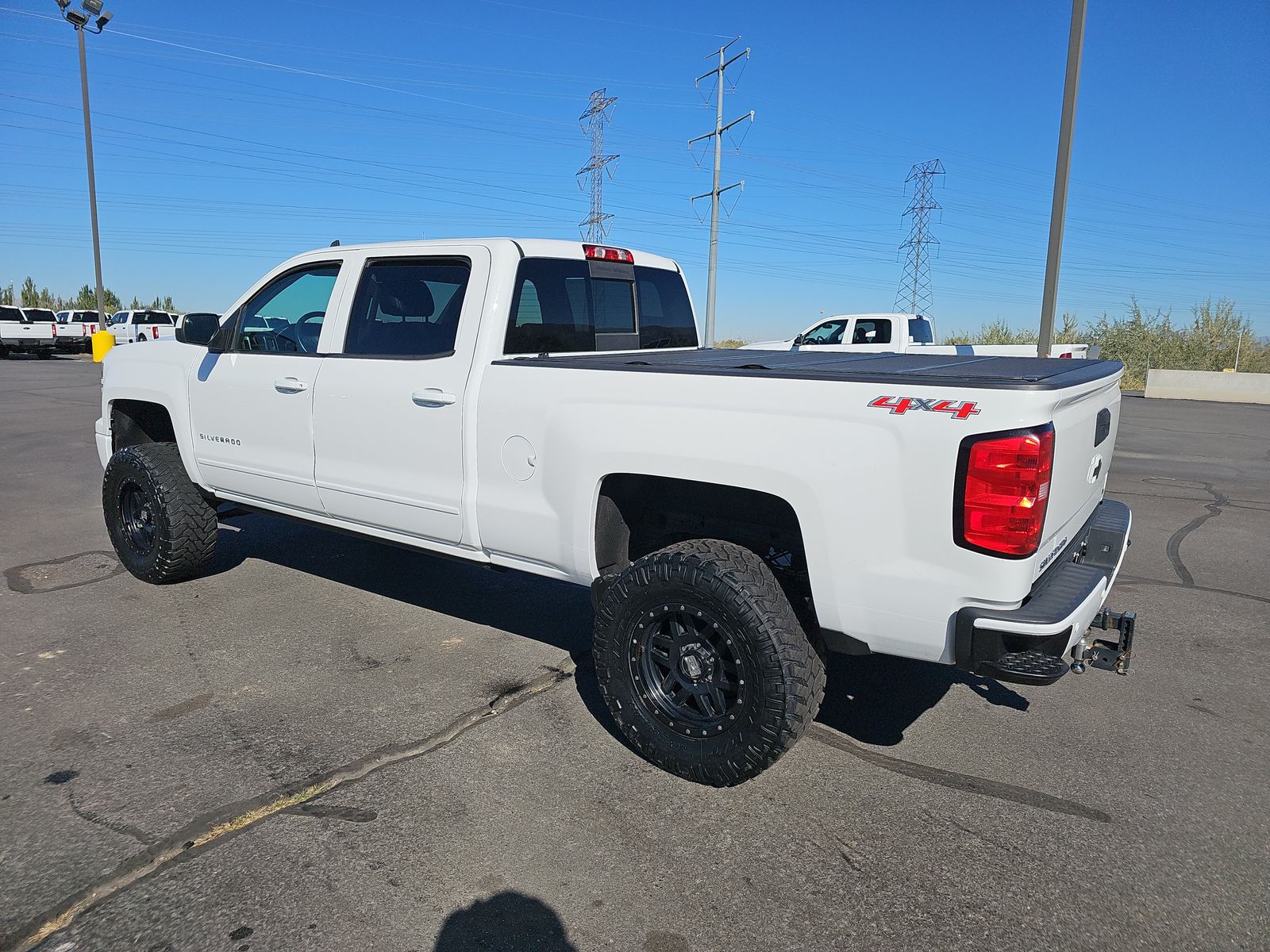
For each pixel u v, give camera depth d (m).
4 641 4.30
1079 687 4.01
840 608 2.77
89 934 2.29
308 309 4.48
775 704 2.80
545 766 3.20
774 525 3.29
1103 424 3.35
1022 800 3.04
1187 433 15.25
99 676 3.90
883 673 4.16
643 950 2.28
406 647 4.32
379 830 2.78
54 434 11.79
